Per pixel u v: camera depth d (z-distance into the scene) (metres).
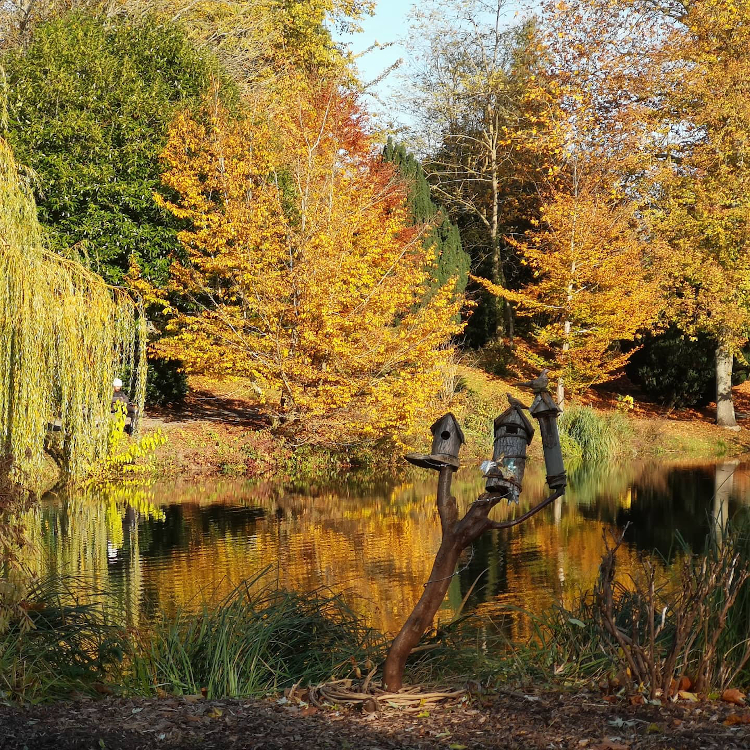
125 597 9.17
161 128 22.44
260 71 35.12
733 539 5.95
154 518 14.72
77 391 15.11
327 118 22.91
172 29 24.67
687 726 4.30
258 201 20.31
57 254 15.80
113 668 6.09
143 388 18.36
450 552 5.11
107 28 25.02
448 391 26.17
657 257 28.77
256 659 5.78
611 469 22.86
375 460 22.02
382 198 24.05
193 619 6.70
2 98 15.48
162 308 23.66
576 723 4.42
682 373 31.69
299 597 6.71
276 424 22.44
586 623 5.96
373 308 21.03
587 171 29.83
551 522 14.70
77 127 21.17
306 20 38.56
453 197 40.28
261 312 20.70
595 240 28.06
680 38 29.77
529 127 36.62
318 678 5.73
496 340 35.81
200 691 5.50
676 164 30.17
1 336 13.61
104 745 4.25
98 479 18.62
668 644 5.61
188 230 22.70
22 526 6.80
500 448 5.00
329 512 15.55
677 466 23.41
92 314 15.34
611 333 28.38
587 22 31.64
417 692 5.11
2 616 5.87
